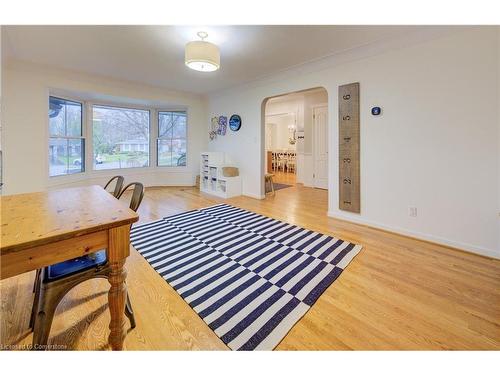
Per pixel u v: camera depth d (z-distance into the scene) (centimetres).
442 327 136
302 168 655
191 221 328
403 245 248
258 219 338
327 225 312
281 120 1017
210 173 516
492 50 209
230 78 414
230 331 133
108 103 502
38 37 264
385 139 280
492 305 154
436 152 245
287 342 126
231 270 199
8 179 336
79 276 117
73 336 128
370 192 300
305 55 306
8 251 85
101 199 151
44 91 363
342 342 126
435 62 239
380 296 164
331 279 185
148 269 201
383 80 277
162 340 127
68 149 446
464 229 232
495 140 212
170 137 593
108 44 279
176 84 460
